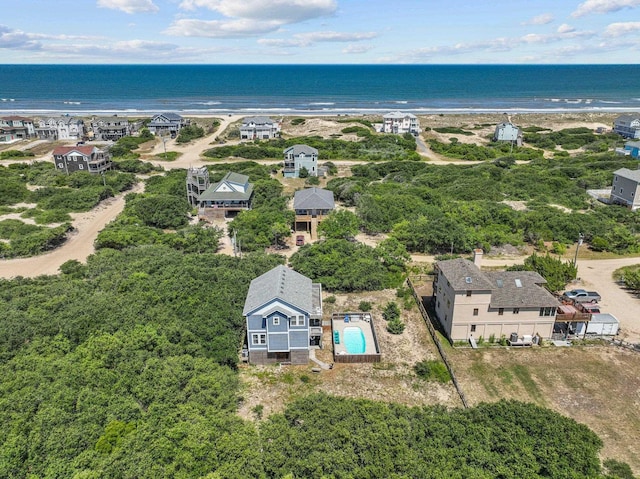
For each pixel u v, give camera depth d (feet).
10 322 112.16
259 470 70.85
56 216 216.54
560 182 269.03
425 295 152.87
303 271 158.71
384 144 383.86
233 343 114.62
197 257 158.20
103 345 102.94
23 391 87.25
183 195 245.04
